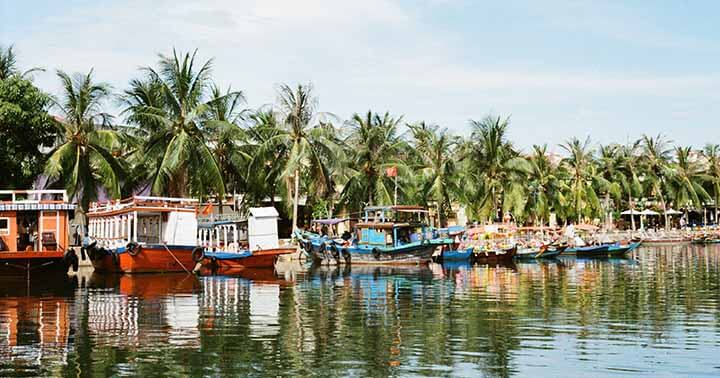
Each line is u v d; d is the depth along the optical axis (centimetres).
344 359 1638
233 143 5462
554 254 5647
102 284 3238
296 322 2130
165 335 1908
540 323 2109
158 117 4559
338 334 1934
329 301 2633
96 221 4575
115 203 4356
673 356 1664
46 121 4138
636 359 1636
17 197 4262
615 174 8625
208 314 2278
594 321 2148
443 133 6081
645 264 4869
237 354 1683
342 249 4834
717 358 1644
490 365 1584
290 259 5278
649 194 9262
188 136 4694
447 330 1995
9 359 1625
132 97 4862
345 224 6450
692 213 11131
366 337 1889
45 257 3294
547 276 3819
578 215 7944
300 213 6838
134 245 3653
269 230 4612
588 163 8231
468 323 2112
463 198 6150
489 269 4434
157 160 4744
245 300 2644
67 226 3578
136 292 2906
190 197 5041
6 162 4044
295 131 5241
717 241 8862
